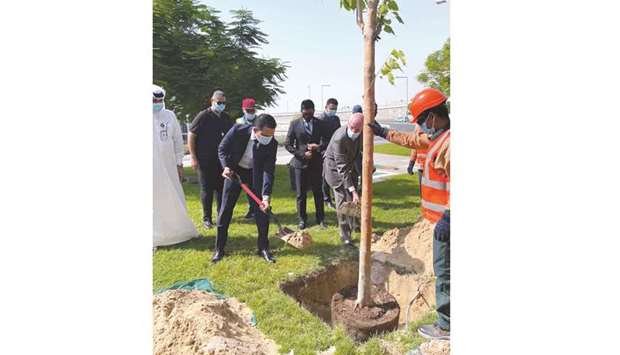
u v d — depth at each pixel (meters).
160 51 8.93
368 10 3.06
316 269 4.31
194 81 9.09
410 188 7.11
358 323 3.27
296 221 5.88
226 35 9.52
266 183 4.27
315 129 5.45
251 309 3.57
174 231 4.84
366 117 3.22
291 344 3.11
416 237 4.80
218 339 2.92
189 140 5.27
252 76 9.33
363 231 3.40
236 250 4.71
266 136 4.12
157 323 3.19
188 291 3.68
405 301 4.11
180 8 9.07
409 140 3.30
